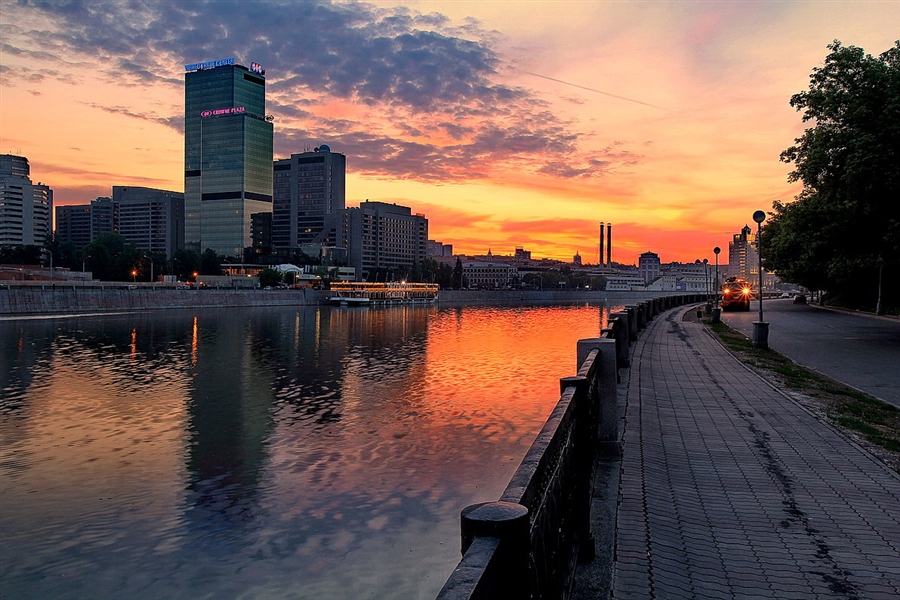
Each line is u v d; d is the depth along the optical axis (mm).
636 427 10914
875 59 25875
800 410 12359
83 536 14594
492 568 2111
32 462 19938
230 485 17625
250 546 13898
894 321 38969
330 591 11984
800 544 6230
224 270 188875
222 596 11938
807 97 27422
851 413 12117
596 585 5180
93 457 20469
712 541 6285
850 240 28266
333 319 93438
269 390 31734
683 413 12102
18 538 14562
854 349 23219
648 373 16906
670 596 5082
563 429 4664
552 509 3951
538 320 93188
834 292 59812
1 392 31578
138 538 14438
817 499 7492
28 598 12055
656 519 6789
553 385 32625
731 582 5422
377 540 14016
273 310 117938
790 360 19922
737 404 12945
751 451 9508
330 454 20281
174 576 12727
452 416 25344
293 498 16562
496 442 21438
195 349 50375
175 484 17844
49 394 30984
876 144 23750
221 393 31031
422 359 44000
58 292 87625
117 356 45562
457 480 17688
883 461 9008
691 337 26625
